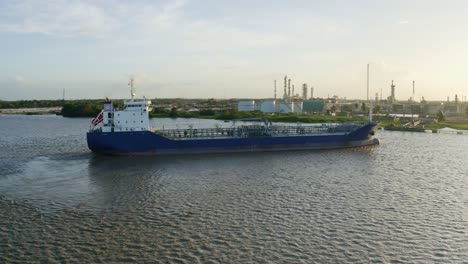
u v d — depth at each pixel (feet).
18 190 153.38
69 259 90.94
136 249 96.58
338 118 609.01
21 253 93.86
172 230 109.19
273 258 92.22
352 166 209.67
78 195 146.10
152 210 127.34
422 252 96.84
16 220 117.08
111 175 182.70
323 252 95.81
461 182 170.91
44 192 150.51
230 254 94.17
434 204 136.26
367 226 113.70
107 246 98.22
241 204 134.31
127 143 241.76
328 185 163.12
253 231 108.88
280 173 188.75
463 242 103.09
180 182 168.04
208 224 114.21
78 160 224.94
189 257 92.32
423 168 204.64
